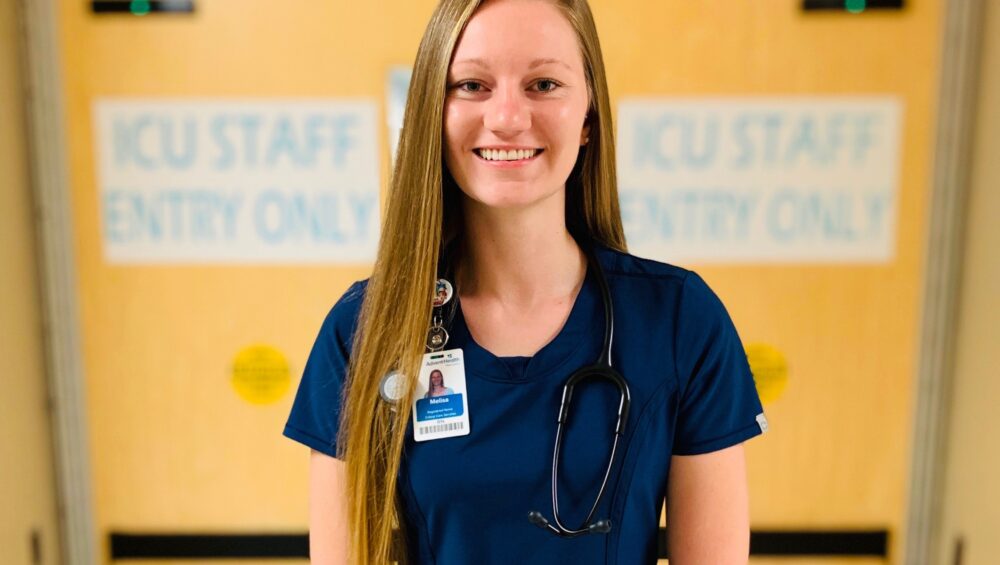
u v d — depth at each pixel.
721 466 0.78
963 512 1.65
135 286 1.66
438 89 0.70
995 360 1.55
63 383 1.68
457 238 0.84
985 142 1.56
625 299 0.80
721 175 1.62
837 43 1.57
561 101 0.70
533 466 0.75
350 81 1.58
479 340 0.79
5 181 1.56
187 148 1.61
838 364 1.69
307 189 1.62
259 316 1.67
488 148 0.70
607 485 0.76
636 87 1.59
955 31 1.55
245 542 1.76
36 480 1.68
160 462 1.73
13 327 1.60
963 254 1.63
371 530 0.79
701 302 0.80
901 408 1.70
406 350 0.76
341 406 0.81
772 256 1.65
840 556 1.76
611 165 0.82
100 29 1.56
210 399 1.71
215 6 1.56
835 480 1.74
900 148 1.60
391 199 0.77
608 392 0.77
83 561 1.75
